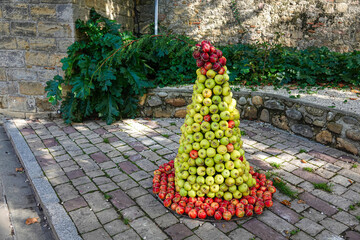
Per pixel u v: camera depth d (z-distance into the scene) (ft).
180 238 8.63
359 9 23.02
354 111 14.11
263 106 18.30
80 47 17.40
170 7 26.37
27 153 14.20
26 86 18.85
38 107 19.21
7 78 18.79
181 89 19.12
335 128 14.58
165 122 18.99
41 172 12.42
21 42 18.04
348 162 13.33
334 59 20.45
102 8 20.94
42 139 16.06
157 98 19.48
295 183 11.61
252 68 20.80
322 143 15.33
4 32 17.92
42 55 18.16
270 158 13.82
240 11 25.38
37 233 9.58
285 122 17.12
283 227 9.10
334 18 23.72
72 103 18.11
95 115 19.86
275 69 20.35
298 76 20.25
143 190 11.18
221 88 9.21
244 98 18.94
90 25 17.93
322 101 16.07
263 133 16.97
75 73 18.60
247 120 19.16
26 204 11.08
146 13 27.27
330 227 9.09
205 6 25.86
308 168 12.66
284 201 10.30
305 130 16.06
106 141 15.70
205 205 9.67
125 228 9.08
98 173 12.45
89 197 10.68
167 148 14.98
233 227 9.12
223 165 9.50
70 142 15.70
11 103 19.27
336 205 10.20
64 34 17.57
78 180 11.87
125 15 25.43
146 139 16.16
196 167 9.83
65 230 8.86
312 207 10.11
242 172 9.77
